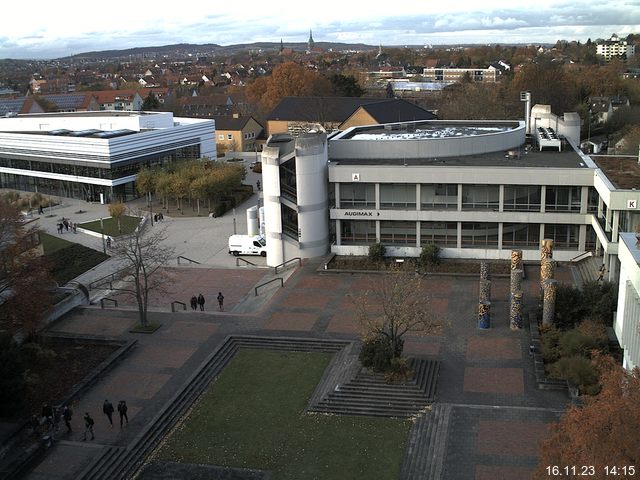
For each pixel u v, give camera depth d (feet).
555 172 209.67
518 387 142.72
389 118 433.07
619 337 139.95
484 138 246.47
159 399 145.69
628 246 130.41
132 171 351.46
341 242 236.02
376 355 146.20
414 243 230.68
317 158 223.71
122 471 122.11
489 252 222.28
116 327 183.32
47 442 128.77
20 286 168.25
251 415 139.44
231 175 319.27
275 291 204.85
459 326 173.37
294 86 582.35
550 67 586.86
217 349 166.20
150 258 197.77
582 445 79.82
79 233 287.07
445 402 138.51
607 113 505.66
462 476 115.44
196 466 123.44
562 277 204.03
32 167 374.43
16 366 136.36
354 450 126.00
